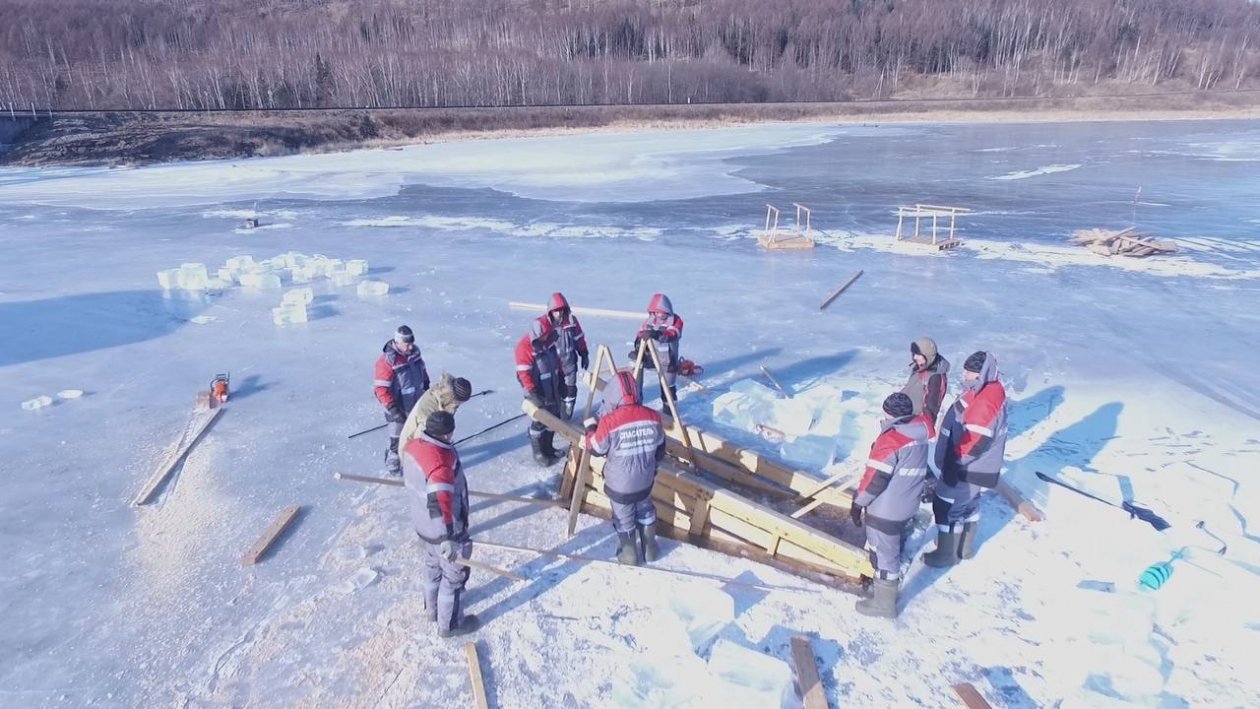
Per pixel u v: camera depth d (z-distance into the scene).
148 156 41.50
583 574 5.68
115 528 6.46
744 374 10.01
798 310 12.77
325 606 5.38
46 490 7.12
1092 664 4.57
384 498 6.89
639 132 60.56
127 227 21.66
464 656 4.86
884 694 4.50
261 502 6.85
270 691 4.62
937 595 5.40
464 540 4.98
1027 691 4.49
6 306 13.45
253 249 18.42
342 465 7.57
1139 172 30.42
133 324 12.41
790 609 5.26
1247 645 4.77
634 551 5.73
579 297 13.73
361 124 54.53
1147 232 18.73
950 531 5.61
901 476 4.86
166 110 51.56
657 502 6.59
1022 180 28.73
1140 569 5.46
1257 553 5.72
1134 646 4.71
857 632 5.03
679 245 18.27
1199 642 4.82
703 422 8.45
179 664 4.86
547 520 6.51
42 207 25.62
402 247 18.48
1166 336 11.12
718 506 6.21
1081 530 6.01
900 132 56.50
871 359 10.43
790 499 6.89
